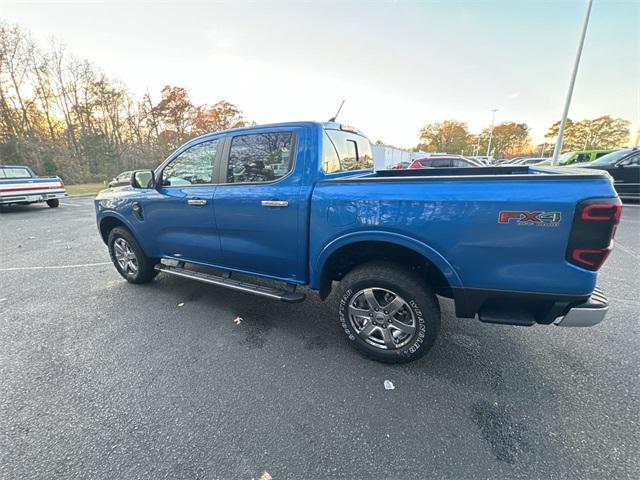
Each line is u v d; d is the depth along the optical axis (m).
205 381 2.20
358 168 3.39
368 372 2.28
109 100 35.22
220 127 41.97
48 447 1.68
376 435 1.74
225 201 2.84
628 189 9.84
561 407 1.92
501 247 1.84
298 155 2.52
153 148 39.22
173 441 1.71
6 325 3.03
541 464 1.55
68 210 11.58
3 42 26.78
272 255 2.73
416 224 2.02
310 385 2.14
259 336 2.79
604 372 2.23
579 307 1.82
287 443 1.69
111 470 1.55
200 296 3.66
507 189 1.79
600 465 1.54
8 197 10.32
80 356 2.51
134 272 3.96
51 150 28.23
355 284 2.33
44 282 4.16
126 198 3.62
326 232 2.35
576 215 1.66
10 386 2.17
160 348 2.61
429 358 2.43
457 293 2.03
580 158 14.04
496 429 1.76
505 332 2.78
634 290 3.66
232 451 1.65
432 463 1.57
